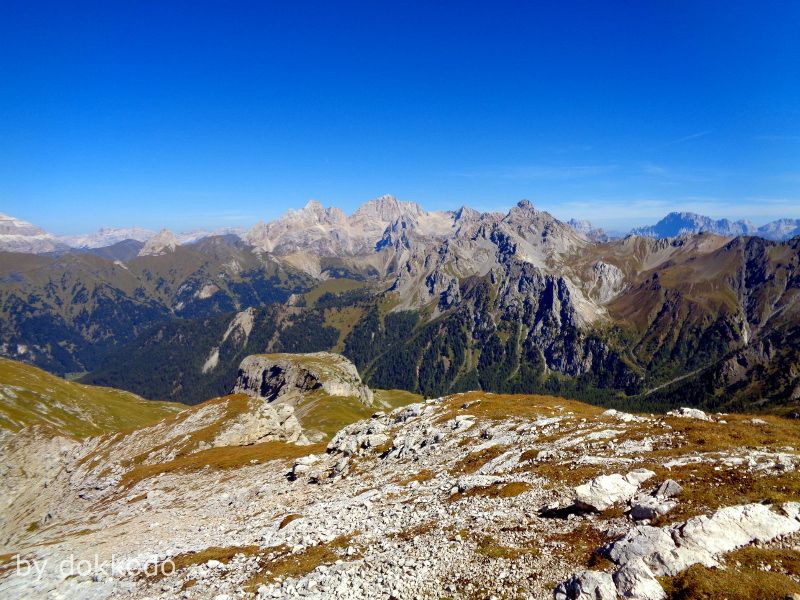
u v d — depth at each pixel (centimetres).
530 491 3198
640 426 4184
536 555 2302
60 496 10619
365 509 3894
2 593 3794
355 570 2594
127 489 8438
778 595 1666
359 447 6438
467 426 5700
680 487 2525
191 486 7494
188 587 3009
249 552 3419
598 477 2775
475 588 2150
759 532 2025
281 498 5422
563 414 5641
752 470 2606
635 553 2009
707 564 1891
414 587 2266
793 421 3850
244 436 11044
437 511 3312
